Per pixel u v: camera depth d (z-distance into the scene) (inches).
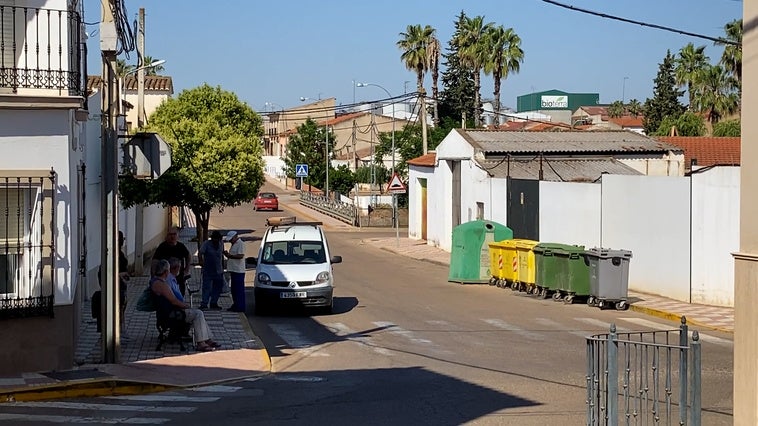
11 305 492.4
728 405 448.8
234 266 831.7
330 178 3061.0
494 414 430.9
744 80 330.3
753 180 324.5
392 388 501.4
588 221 1077.8
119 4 558.3
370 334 722.8
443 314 845.8
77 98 500.1
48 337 504.7
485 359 600.1
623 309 868.0
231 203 1189.1
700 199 872.3
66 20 526.3
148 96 2121.1
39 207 502.3
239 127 1184.8
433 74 2529.5
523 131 1581.0
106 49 523.8
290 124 4719.5
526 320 800.3
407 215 2351.1
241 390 497.7
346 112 3860.7
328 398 474.6
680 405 335.6
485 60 2484.0
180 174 1122.0
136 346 616.4
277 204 2748.5
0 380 484.1
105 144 534.0
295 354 628.4
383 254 1605.6
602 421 379.6
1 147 493.7
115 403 461.4
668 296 919.0
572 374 539.8
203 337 609.6
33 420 418.0
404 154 2546.8
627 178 989.2
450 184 1596.9
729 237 847.7
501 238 1131.9
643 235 964.0
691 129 2317.9
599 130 1601.9
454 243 1148.5
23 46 521.3
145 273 1195.9
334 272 1278.3
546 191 1190.9
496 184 1368.1
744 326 327.0
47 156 502.9
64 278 508.1
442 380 524.1
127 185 1060.5
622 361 570.3
